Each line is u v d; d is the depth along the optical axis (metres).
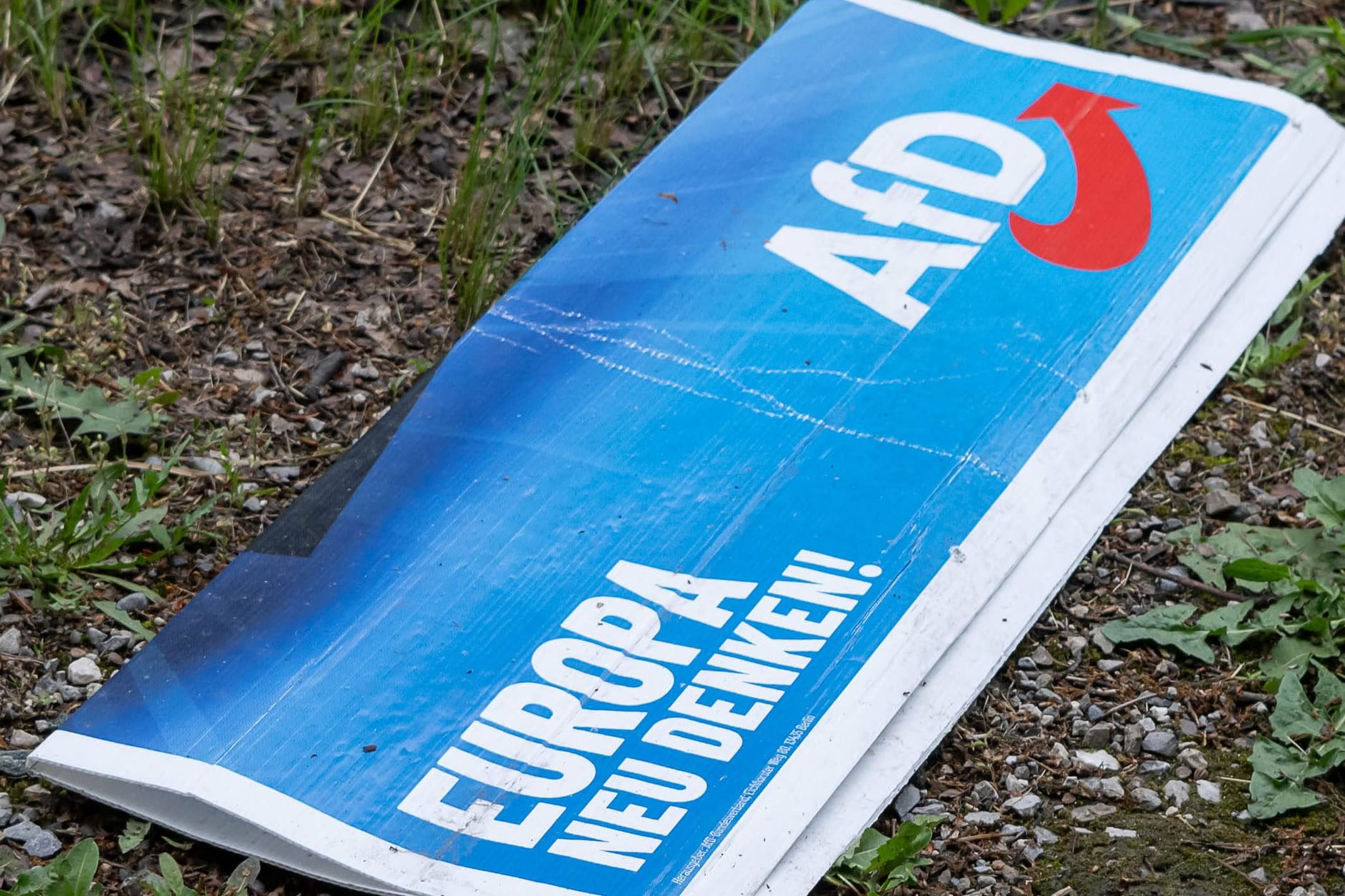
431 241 3.19
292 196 3.23
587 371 2.80
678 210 3.12
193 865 2.13
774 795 2.19
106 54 3.47
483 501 2.58
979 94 3.36
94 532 2.51
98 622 2.43
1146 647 2.53
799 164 3.21
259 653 2.33
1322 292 3.16
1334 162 3.23
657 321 2.89
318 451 2.75
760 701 2.30
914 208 3.11
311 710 2.26
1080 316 2.90
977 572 2.51
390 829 2.12
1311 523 2.71
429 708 2.27
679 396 2.76
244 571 2.46
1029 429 2.71
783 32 3.53
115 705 2.24
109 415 2.70
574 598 2.43
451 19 3.67
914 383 2.78
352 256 3.13
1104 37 3.74
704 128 3.30
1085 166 3.18
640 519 2.55
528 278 2.98
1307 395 2.97
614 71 3.51
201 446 2.73
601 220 3.10
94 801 2.19
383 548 2.50
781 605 2.43
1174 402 2.83
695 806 2.17
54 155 3.23
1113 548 2.67
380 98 3.36
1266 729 2.39
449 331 3.00
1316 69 3.55
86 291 2.97
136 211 3.13
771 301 2.93
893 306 2.92
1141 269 2.99
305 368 2.90
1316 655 2.46
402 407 2.74
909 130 3.28
